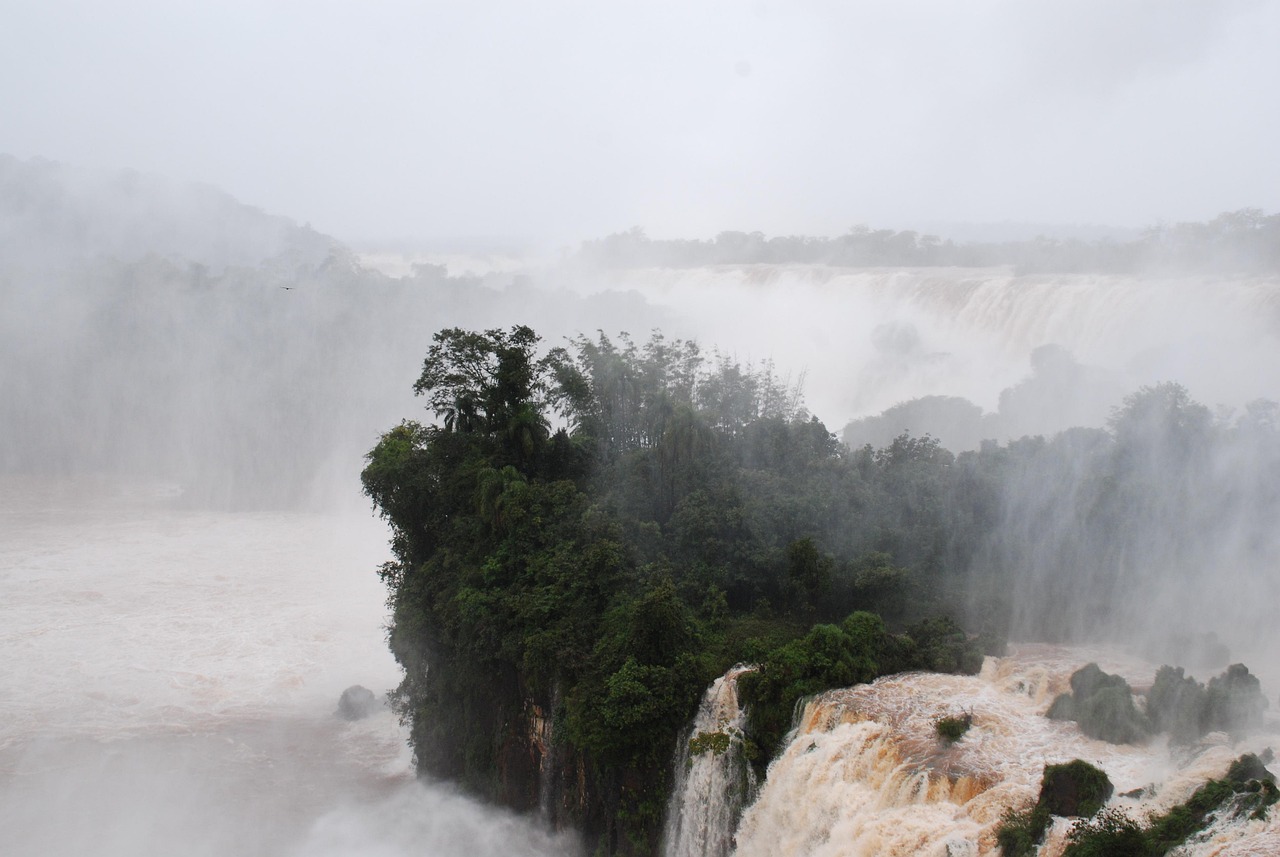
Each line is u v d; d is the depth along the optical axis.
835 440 74.50
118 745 74.00
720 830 44.44
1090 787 33.38
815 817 39.81
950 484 64.44
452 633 60.12
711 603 54.28
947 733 39.78
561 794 54.19
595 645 51.84
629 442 70.69
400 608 66.25
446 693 63.31
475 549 62.38
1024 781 36.19
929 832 34.72
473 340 68.88
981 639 49.62
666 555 57.97
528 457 66.75
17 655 90.88
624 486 62.44
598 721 47.78
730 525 57.09
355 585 112.94
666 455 61.59
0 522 141.50
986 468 66.56
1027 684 44.75
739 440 69.69
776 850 41.53
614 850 49.88
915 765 38.12
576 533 58.78
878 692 44.59
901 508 63.12
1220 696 38.38
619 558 55.31
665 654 49.16
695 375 75.69
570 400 70.88
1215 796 31.47
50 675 86.62
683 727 48.03
